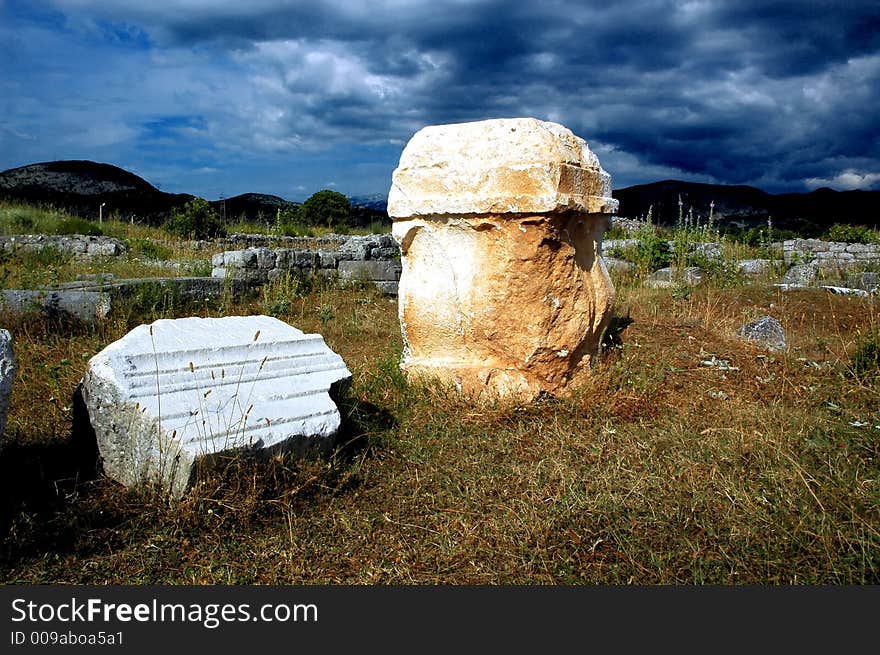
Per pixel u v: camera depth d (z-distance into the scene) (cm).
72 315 628
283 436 322
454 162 439
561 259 436
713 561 264
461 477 348
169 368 338
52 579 264
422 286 468
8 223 1505
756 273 1110
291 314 801
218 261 904
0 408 285
